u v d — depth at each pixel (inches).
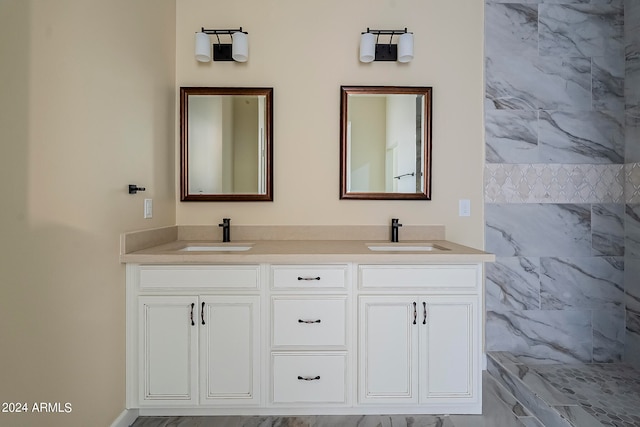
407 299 65.6
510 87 88.9
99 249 56.0
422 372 65.7
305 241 85.8
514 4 89.0
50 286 45.2
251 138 86.5
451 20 88.3
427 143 87.2
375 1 87.7
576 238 89.7
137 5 67.6
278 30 87.0
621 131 89.6
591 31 89.5
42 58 43.7
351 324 65.6
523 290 89.6
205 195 86.2
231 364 65.0
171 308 64.6
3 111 38.1
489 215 88.8
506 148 89.0
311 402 65.6
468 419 66.6
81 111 51.3
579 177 89.5
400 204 88.0
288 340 65.3
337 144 87.7
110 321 59.2
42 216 43.8
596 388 76.3
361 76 87.7
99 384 56.0
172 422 64.6
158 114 77.1
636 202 88.0
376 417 66.3
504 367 81.5
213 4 86.5
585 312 90.0
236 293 65.0
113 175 60.0
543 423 67.1
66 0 47.9
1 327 37.9
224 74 86.7
